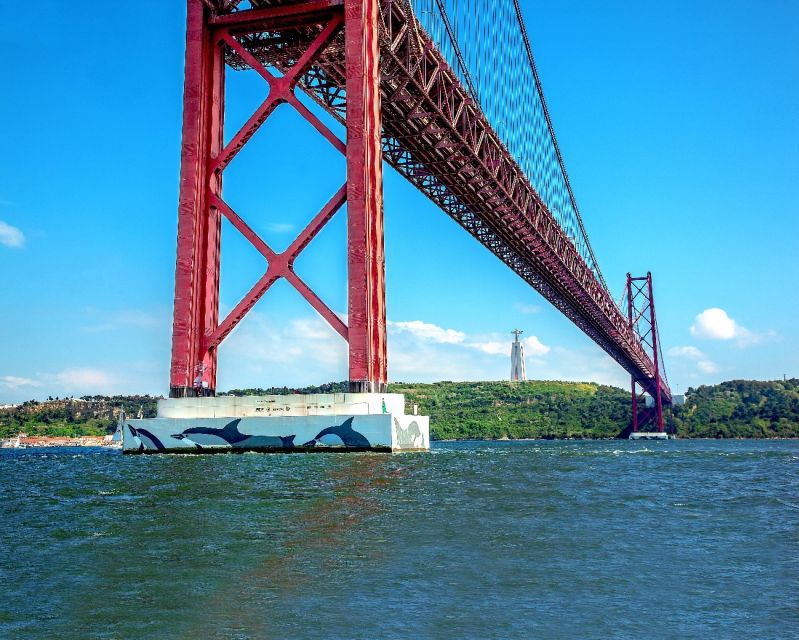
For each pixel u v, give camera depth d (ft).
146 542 30.12
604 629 18.93
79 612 20.80
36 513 39.34
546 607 20.76
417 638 18.35
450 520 34.47
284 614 20.31
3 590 23.08
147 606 21.24
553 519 34.88
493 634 18.60
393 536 30.50
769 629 18.93
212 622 19.76
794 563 25.93
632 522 34.27
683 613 20.24
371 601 21.36
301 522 34.19
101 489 50.98
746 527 33.22
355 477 56.13
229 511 38.04
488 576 24.02
